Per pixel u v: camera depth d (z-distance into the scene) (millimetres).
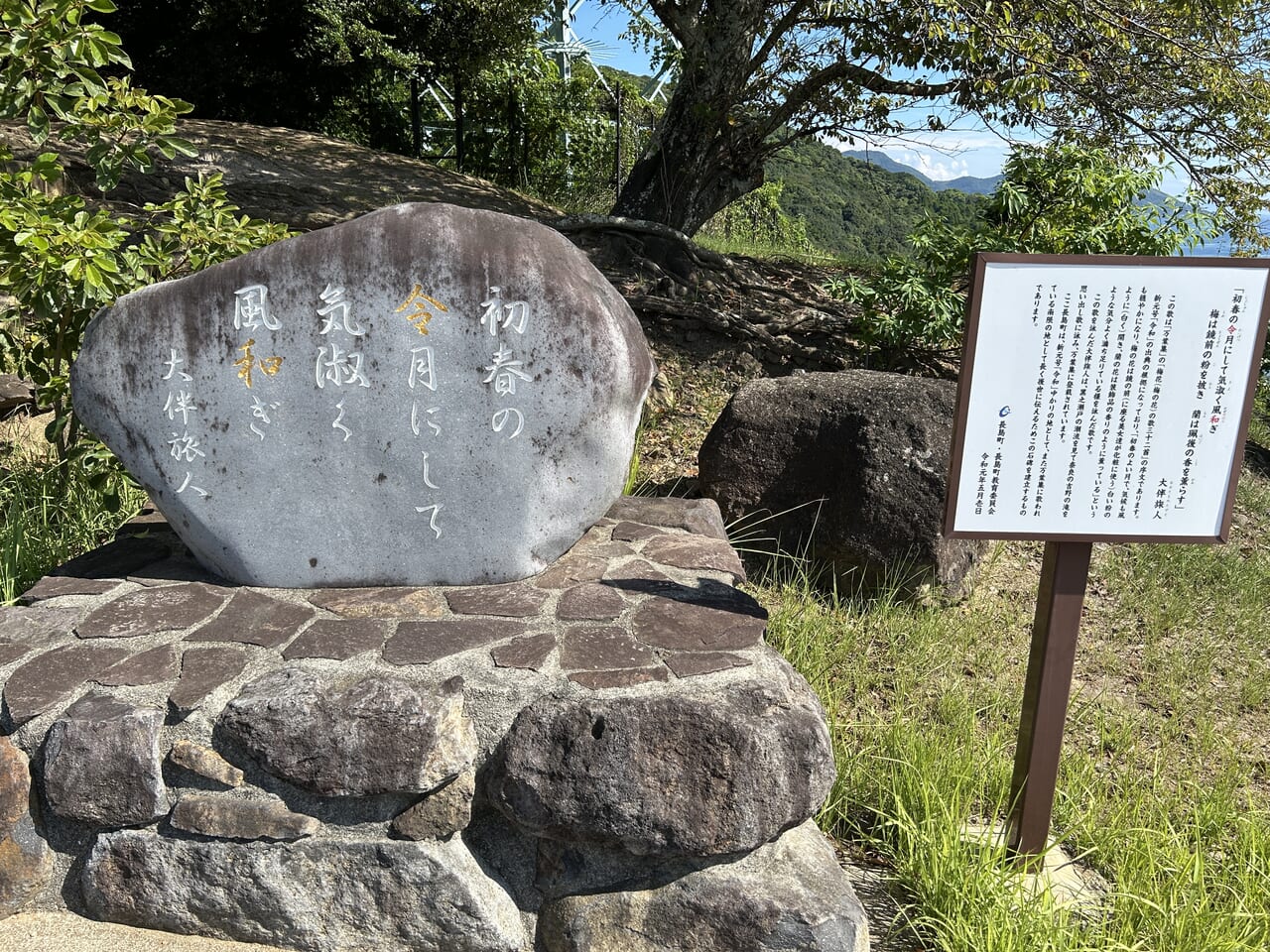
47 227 3504
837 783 2869
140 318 2893
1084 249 5277
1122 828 2762
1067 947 2266
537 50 12594
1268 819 2975
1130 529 2516
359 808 2354
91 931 2414
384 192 7496
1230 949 2291
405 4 10633
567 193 12359
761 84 7445
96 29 3631
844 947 2215
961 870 2404
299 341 2854
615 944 2287
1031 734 2605
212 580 3076
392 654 2523
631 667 2459
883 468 4008
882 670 3596
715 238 10773
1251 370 2387
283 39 10305
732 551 3324
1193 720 3520
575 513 3043
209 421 2924
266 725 2293
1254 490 5625
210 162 7246
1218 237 6211
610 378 2914
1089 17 5832
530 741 2293
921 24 5719
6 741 2398
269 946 2412
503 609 2799
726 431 4359
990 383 2426
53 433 4066
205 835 2346
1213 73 5871
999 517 2518
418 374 2863
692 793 2227
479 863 2416
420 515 2951
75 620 2775
